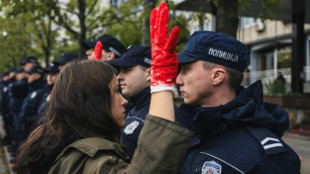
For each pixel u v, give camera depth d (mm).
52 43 12133
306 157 6094
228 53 1367
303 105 10023
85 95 1177
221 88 1389
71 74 1207
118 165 1029
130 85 2205
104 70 1229
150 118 966
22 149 1240
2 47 15375
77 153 1090
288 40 18328
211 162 1319
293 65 11352
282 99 9867
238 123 1350
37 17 6297
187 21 5770
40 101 4758
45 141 1177
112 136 1249
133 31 5555
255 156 1251
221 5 3096
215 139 1370
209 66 1370
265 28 19359
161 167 917
